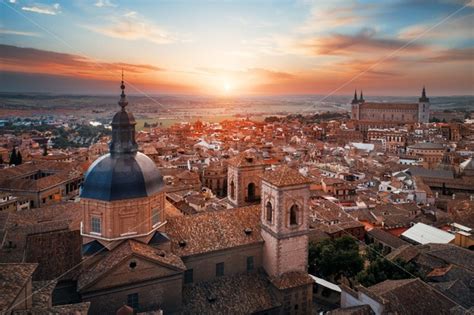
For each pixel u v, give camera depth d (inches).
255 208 3110.2
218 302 2566.4
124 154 2514.8
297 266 2817.4
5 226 3614.7
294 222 2812.5
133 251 2250.2
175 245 2605.8
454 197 6781.5
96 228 2429.9
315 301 3432.6
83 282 2174.0
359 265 3614.7
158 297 2352.4
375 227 5270.7
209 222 2859.3
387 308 2427.4
